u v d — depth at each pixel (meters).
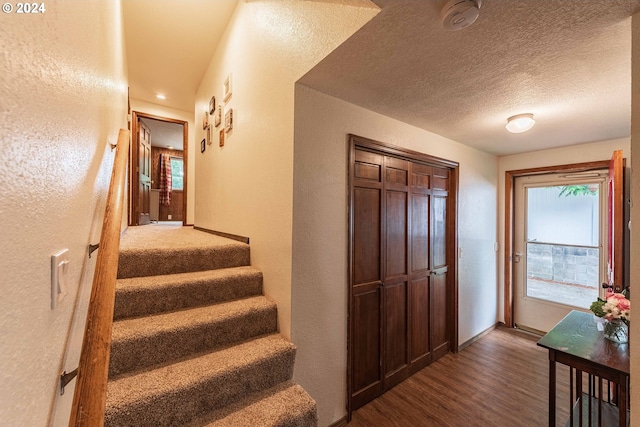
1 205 0.40
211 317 1.56
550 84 1.60
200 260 1.99
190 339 1.48
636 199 0.95
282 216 1.69
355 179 1.95
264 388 1.46
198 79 3.61
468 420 1.85
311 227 1.67
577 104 1.87
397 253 2.29
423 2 0.98
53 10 0.61
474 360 2.65
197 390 1.26
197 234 3.04
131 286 1.59
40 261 0.54
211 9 2.43
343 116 1.83
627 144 2.56
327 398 1.74
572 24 1.08
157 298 1.63
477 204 3.12
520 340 3.08
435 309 2.67
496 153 3.31
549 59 1.34
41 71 0.54
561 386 2.23
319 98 1.70
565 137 2.62
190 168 4.67
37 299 0.53
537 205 3.27
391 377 2.20
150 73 3.45
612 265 2.33
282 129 1.70
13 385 0.44
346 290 1.85
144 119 4.83
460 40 1.20
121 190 1.31
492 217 3.37
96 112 1.14
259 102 1.99
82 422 0.64
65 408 0.74
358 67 1.43
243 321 1.64
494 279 3.41
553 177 3.12
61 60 0.67
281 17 1.70
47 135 0.57
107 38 1.46
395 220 2.27
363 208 2.02
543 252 3.21
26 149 0.48
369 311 2.05
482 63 1.39
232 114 2.52
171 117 4.51
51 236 0.60
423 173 2.55
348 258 1.85
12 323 0.43
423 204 2.56
